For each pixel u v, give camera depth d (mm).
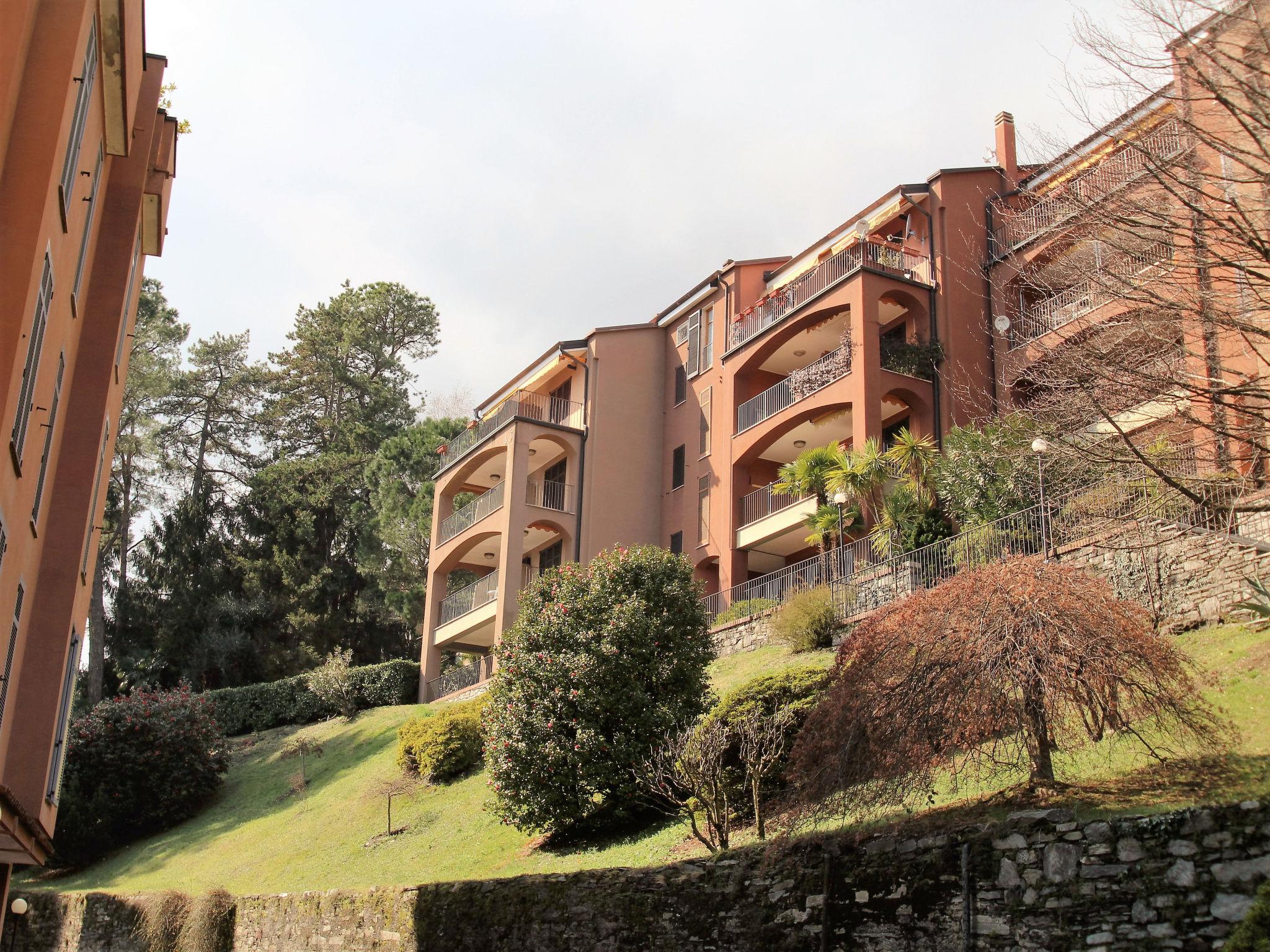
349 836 25141
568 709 19047
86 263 13820
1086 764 11930
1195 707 11039
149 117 15867
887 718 11508
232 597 47281
